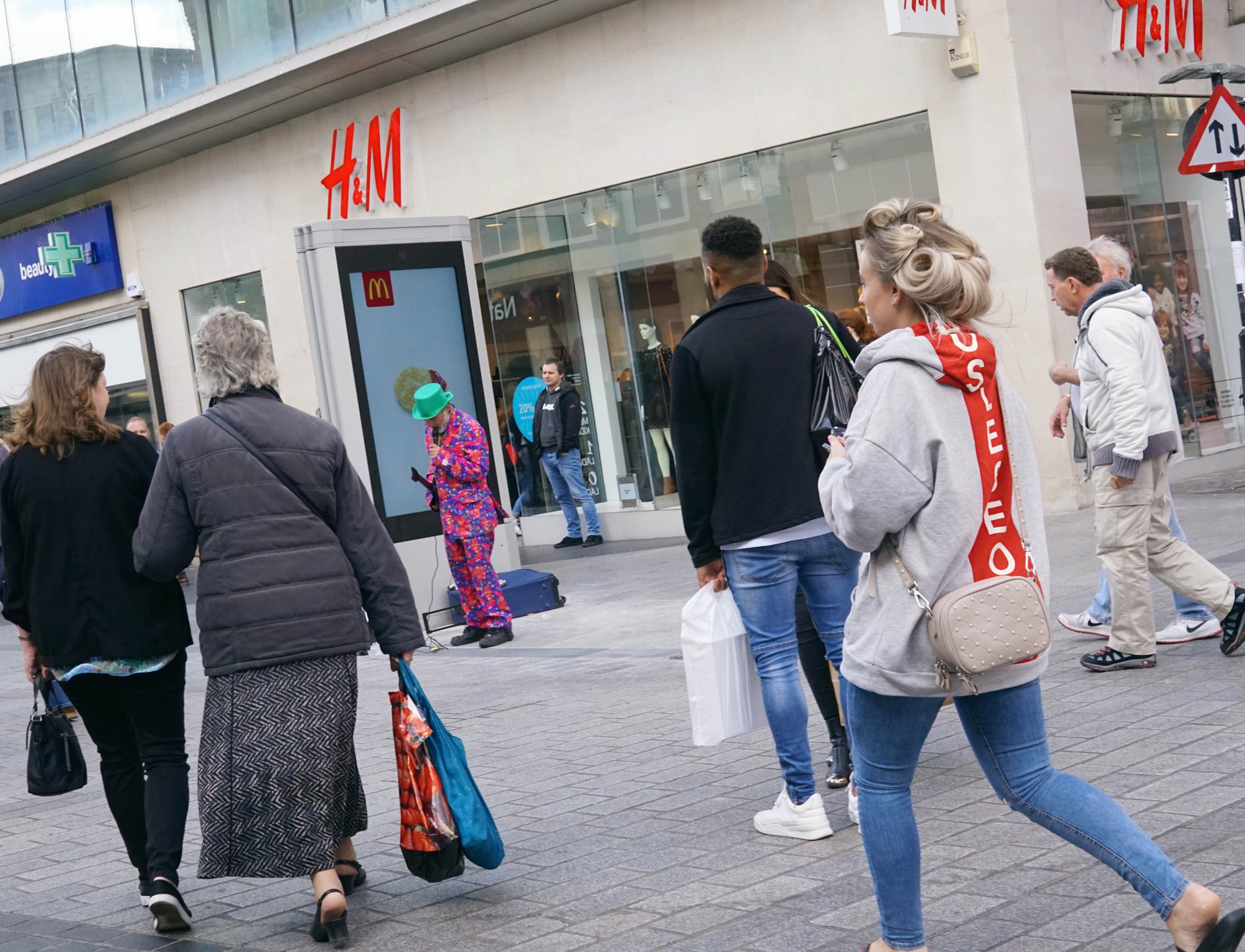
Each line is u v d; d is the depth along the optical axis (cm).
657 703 734
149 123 1941
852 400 462
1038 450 1246
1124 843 295
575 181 1562
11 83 2191
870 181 1330
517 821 540
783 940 377
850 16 1317
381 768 671
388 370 1082
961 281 301
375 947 418
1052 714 584
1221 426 1466
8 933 476
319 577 432
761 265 473
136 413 2183
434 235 1114
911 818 320
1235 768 474
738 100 1410
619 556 1473
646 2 1469
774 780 551
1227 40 1531
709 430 469
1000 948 349
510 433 1703
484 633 1048
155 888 439
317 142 1820
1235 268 1189
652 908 419
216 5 1855
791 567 468
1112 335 623
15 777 767
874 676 305
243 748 423
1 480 461
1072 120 1275
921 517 298
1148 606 639
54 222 2234
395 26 1606
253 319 453
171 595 464
